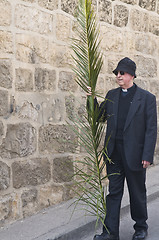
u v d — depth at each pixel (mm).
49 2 4086
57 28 4230
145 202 3418
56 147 4273
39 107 4008
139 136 3248
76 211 4070
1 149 3582
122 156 3264
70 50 4426
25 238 3301
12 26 3637
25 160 3865
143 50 6000
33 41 3887
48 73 4117
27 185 3900
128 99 3299
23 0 3750
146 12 5988
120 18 5402
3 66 3557
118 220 3281
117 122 3279
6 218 3648
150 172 5941
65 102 4387
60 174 4340
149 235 3631
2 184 3602
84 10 3098
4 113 3592
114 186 3305
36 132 3988
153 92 6336
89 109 3242
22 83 3773
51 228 3541
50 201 4207
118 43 5398
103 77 5121
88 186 4750
